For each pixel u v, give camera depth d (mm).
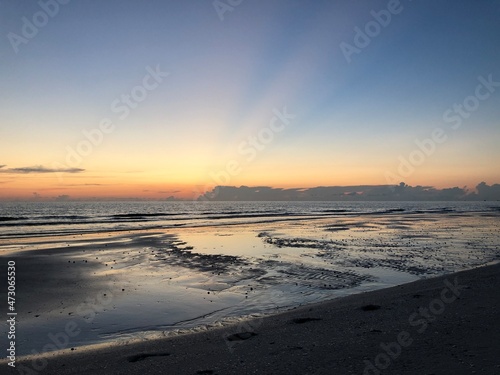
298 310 9906
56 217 66188
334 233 34656
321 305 10242
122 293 12602
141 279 14836
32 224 48094
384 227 41719
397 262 18500
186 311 10617
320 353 6066
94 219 60625
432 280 12664
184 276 15430
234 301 11680
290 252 22297
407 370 5020
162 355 6578
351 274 15742
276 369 5449
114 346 7570
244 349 6617
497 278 11969
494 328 6719
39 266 17125
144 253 21812
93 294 12445
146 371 5746
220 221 56312
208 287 13531
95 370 5957
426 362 5270
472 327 6895
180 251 22766
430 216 68938
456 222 49875
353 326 7680
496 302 8812
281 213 90500
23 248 23547
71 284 13828
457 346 5875
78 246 24641
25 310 10539
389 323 7703
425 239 28688
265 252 22375
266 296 12297
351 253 21719
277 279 14844
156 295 12367
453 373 4770
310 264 18109
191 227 43719
